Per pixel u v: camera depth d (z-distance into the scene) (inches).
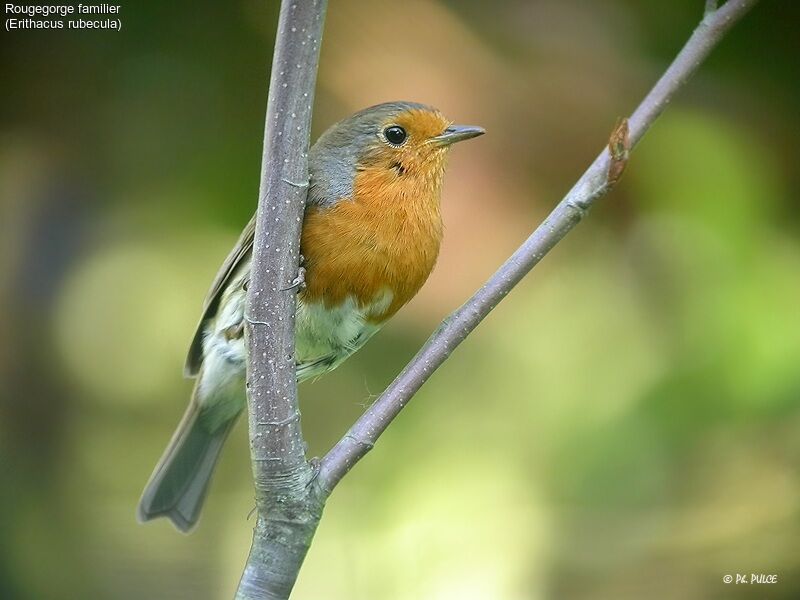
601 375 425.4
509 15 405.1
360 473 457.7
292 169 246.1
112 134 425.4
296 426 255.9
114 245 449.7
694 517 411.8
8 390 474.0
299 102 242.5
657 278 415.8
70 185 439.2
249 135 413.7
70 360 486.0
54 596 463.2
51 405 480.7
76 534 479.5
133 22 416.8
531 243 263.7
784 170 406.3
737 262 394.9
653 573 416.2
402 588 444.1
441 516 445.1
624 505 412.8
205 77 416.8
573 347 430.9
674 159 407.5
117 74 422.0
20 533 464.8
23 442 476.4
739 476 404.5
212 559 496.1
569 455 417.1
